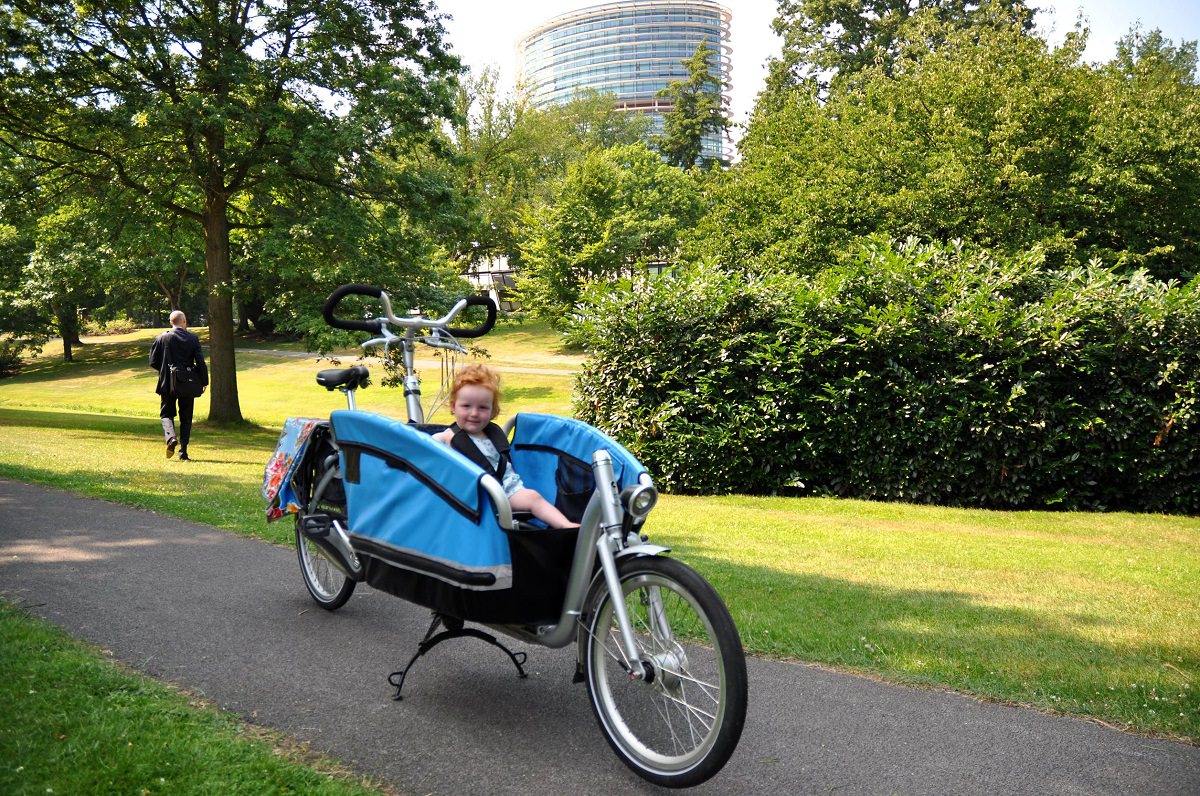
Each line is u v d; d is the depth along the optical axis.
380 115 18.83
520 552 3.36
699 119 70.62
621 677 3.59
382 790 3.07
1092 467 10.93
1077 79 22.78
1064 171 21.75
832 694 4.07
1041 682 4.23
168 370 12.43
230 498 8.77
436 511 3.53
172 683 3.96
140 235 18.97
